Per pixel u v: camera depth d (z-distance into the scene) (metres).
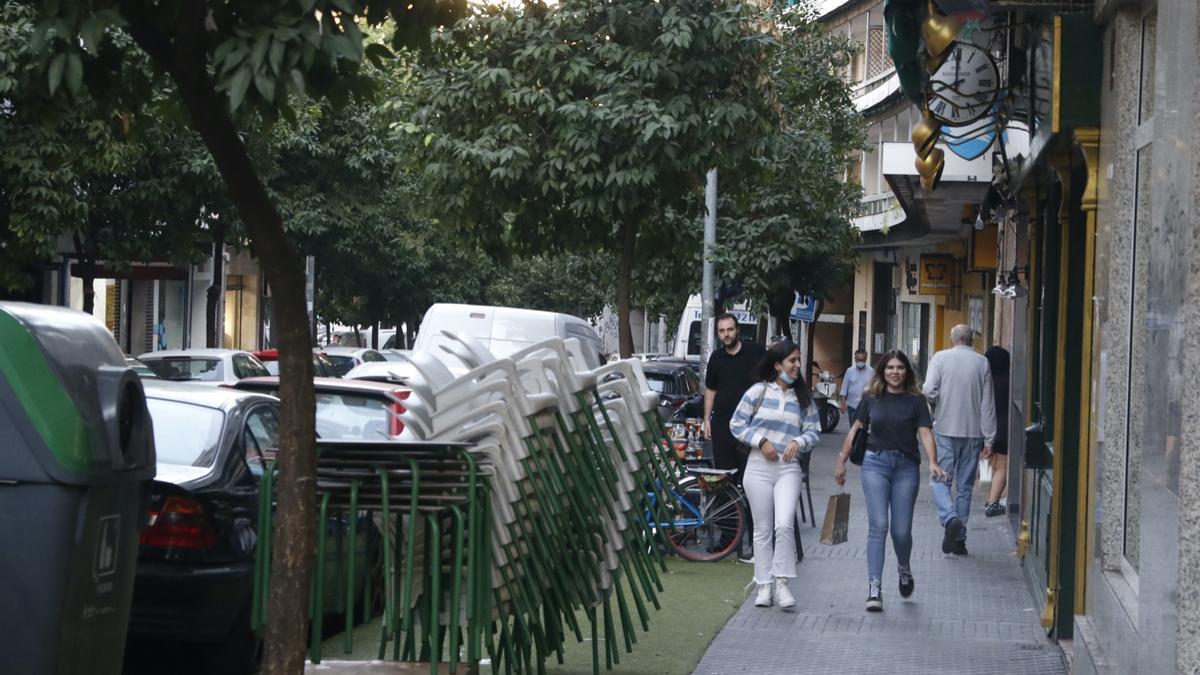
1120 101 7.11
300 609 5.61
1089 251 8.59
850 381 28.75
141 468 6.41
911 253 42.53
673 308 33.50
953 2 8.78
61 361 5.88
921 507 19.20
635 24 15.32
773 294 30.09
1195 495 4.57
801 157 27.59
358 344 56.31
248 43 4.74
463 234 16.69
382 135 34.06
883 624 10.76
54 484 5.66
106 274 33.38
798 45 28.69
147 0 5.25
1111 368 7.18
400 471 6.59
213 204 29.58
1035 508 12.02
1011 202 15.32
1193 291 4.65
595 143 15.06
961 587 12.53
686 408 20.25
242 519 8.78
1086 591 8.71
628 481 8.63
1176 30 5.23
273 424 9.96
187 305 47.62
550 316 18.31
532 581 7.40
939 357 15.62
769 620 10.86
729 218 27.80
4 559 5.64
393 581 7.16
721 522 14.05
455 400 7.02
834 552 14.66
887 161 23.23
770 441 11.30
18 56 13.60
